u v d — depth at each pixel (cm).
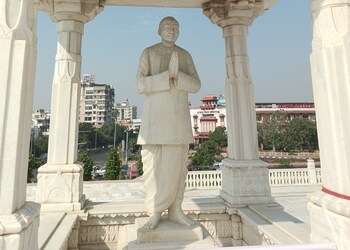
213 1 750
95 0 709
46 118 8925
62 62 700
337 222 281
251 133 733
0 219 257
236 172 709
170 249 427
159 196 486
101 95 9625
